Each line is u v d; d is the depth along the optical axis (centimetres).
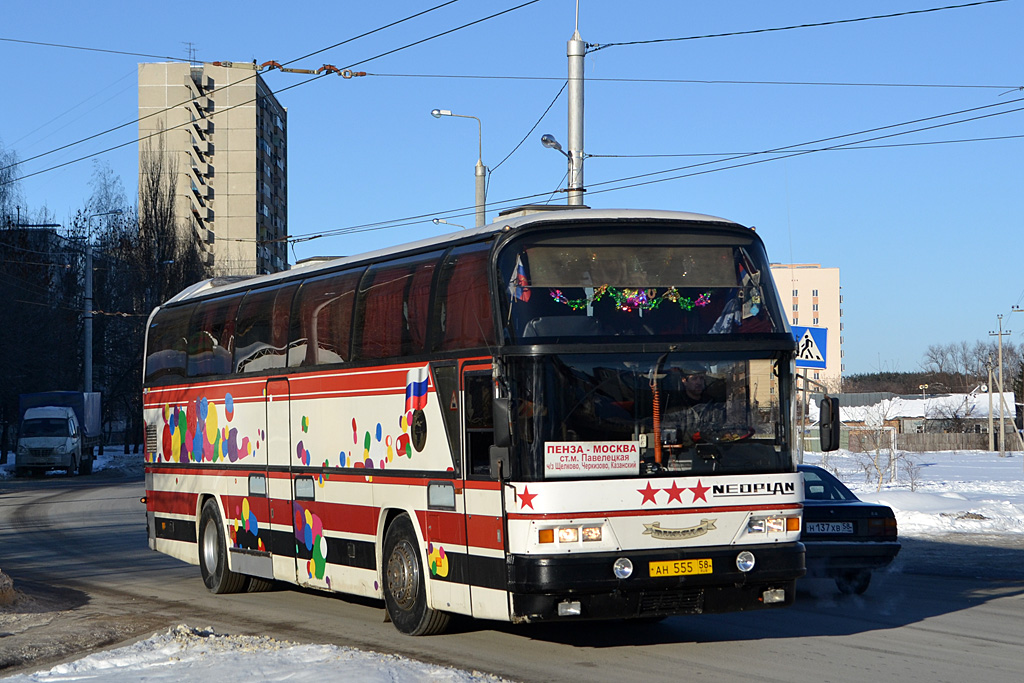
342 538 1172
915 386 16725
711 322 935
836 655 929
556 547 873
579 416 889
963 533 1992
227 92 9988
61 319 5891
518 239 930
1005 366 14888
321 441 1217
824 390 977
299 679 780
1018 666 877
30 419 4912
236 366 1425
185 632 999
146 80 9919
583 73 1953
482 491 937
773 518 931
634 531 891
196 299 1588
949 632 1041
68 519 2648
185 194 9850
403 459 1064
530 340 896
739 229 973
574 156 1947
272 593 1443
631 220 948
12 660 998
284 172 11500
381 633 1082
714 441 920
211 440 1483
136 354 6500
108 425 9575
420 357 1041
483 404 942
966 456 6650
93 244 6669
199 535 1507
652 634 1045
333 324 1207
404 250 1120
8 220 5969
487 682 773
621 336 910
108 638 1098
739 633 1046
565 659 924
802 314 13638
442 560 997
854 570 1277
